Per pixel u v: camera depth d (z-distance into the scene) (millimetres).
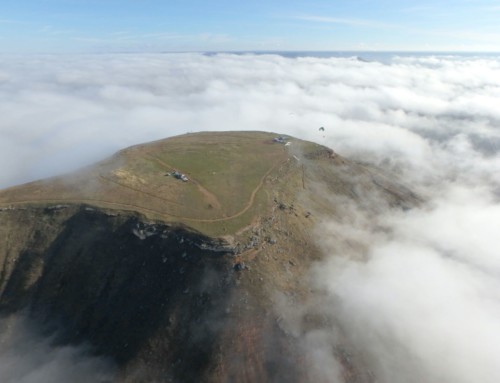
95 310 115875
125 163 153125
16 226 124938
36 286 119000
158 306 111562
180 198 133125
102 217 125250
